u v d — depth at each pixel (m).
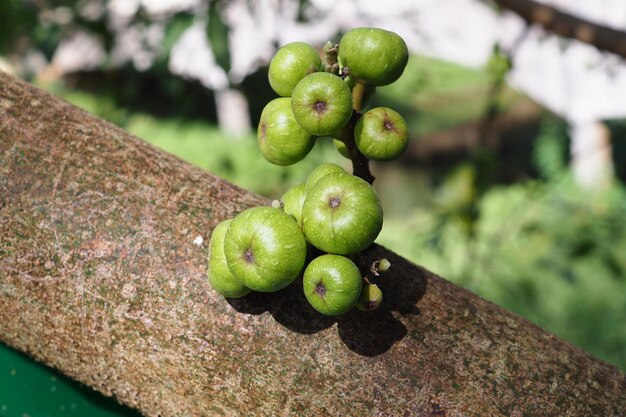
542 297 1.39
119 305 0.53
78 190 0.55
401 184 2.08
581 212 1.29
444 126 2.09
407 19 1.26
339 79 0.52
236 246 0.50
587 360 0.55
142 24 1.11
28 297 0.55
